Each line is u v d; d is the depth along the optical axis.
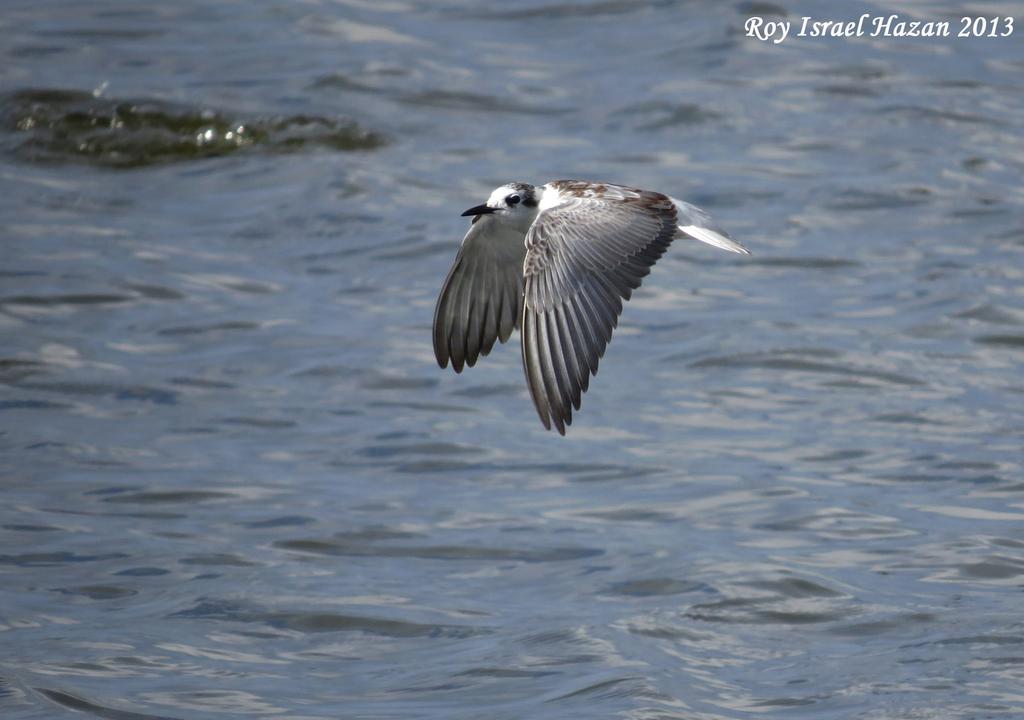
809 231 20.23
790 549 12.66
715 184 21.70
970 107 24.44
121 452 14.91
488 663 10.82
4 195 21.97
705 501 13.68
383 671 10.79
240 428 15.46
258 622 11.55
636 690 10.27
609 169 22.30
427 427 15.47
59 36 27.80
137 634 11.32
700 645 11.08
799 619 11.45
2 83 25.17
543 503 13.76
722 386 16.27
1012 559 12.40
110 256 19.94
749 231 20.27
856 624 11.35
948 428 15.09
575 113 24.52
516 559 12.67
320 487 14.16
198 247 20.33
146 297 18.78
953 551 12.55
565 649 10.99
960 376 16.28
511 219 9.37
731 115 24.23
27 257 19.78
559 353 8.25
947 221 20.48
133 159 23.23
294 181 22.36
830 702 10.17
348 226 20.84
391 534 13.14
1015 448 14.59
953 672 10.53
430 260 19.83
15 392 16.27
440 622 11.52
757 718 9.97
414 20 28.83
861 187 21.53
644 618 11.47
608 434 15.19
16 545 12.88
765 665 10.77
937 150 22.78
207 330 17.88
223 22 28.69
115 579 12.27
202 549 12.82
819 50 26.86
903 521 13.18
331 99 24.80
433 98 25.03
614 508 13.59
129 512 13.62
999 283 18.50
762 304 18.27
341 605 11.80
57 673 10.64
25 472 14.44
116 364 16.98
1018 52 26.86
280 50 27.08
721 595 11.83
